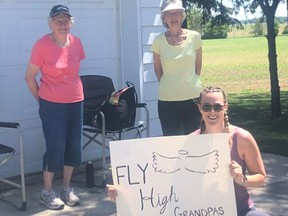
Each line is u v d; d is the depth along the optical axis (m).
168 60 4.80
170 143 2.85
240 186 2.95
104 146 5.35
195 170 2.86
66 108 4.73
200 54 4.99
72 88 4.75
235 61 26.88
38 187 5.42
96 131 5.42
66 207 4.84
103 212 4.71
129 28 6.46
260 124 10.12
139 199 2.85
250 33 49.28
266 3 9.93
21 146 4.69
